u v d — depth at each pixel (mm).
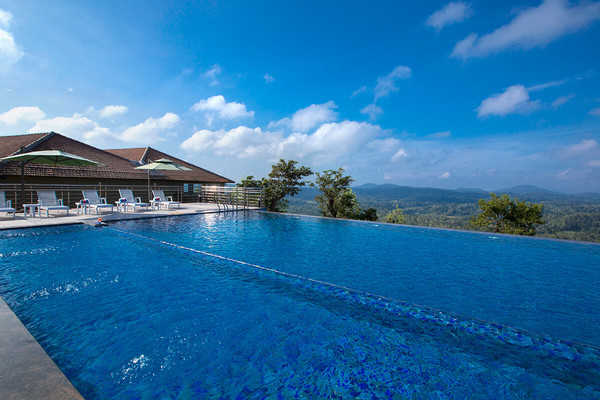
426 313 4430
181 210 16438
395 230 12477
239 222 13625
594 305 4949
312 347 3580
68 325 3896
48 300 4641
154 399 2645
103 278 5676
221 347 3506
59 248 7781
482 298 5188
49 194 12297
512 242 10375
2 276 5621
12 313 3402
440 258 7969
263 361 3270
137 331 3795
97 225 10617
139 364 3131
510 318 4473
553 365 3348
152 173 21578
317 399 2729
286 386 2889
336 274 6340
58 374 2227
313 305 4746
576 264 7617
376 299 4883
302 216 15859
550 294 5406
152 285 5406
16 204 14047
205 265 6738
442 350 3578
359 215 25906
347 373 3121
